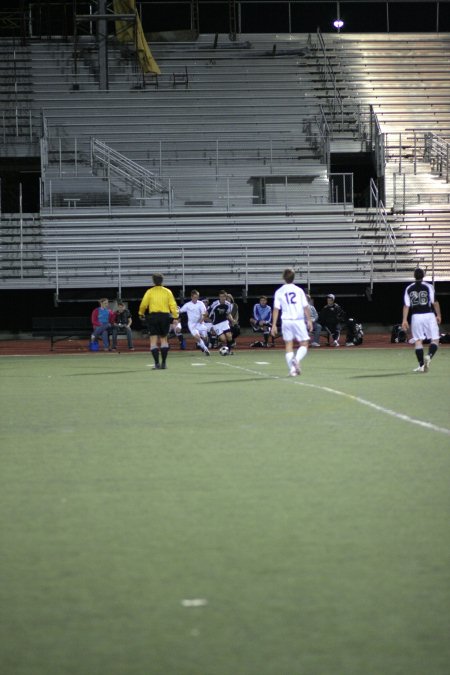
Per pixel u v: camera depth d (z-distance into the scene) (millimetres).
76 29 64125
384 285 55188
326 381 25641
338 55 67250
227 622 6562
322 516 9703
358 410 18688
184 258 53531
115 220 54938
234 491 10984
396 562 7980
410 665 5820
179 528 9242
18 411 19281
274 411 18719
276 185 57812
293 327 27109
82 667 5828
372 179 56906
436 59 67688
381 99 65062
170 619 6637
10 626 6562
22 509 10164
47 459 13328
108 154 57031
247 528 9211
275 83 65250
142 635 6348
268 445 14391
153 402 20766
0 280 51719
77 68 65438
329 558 8117
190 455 13555
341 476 11836
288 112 63844
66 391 23734
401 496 10625
